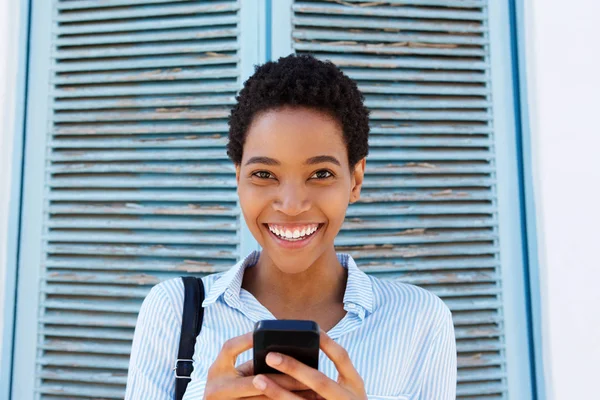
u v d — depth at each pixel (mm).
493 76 1180
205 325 721
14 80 1164
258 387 510
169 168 1136
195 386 655
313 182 667
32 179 1157
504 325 1134
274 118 647
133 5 1177
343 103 681
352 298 731
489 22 1184
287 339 514
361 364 681
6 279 1136
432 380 729
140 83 1165
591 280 1111
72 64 1173
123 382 1119
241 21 1138
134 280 1130
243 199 692
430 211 1138
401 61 1154
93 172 1151
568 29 1149
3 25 1162
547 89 1140
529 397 1119
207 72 1136
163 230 1144
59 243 1155
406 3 1166
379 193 1133
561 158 1129
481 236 1146
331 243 758
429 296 769
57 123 1176
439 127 1155
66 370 1138
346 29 1156
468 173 1164
